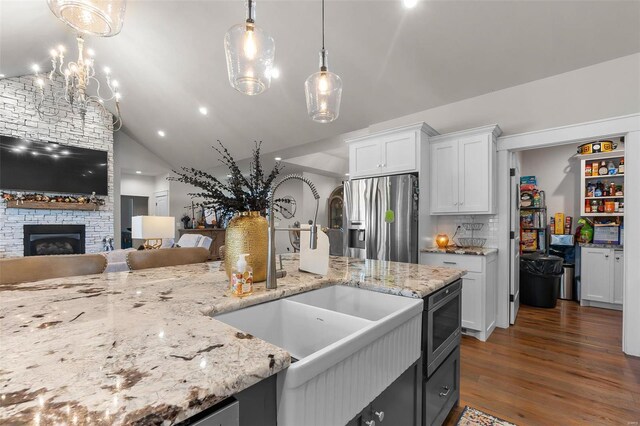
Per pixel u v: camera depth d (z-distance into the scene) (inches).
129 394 19.5
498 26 98.1
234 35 57.7
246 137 212.2
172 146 266.8
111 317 35.1
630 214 97.7
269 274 50.5
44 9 128.8
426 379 53.6
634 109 98.5
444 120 139.7
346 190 144.8
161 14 133.0
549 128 113.7
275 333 49.1
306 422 27.7
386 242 129.0
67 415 17.2
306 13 111.7
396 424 44.1
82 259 66.7
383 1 99.6
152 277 59.6
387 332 40.6
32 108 206.8
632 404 73.1
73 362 23.8
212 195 54.2
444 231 144.0
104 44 164.7
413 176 124.4
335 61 128.4
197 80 171.6
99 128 237.8
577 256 164.1
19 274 58.7
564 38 97.5
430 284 56.1
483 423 66.5
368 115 156.7
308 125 178.9
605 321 132.3
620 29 91.2
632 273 97.6
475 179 122.5
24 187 203.0
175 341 28.4
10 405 17.9
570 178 183.2
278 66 140.6
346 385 33.0
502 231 126.9
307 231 67.7
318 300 57.8
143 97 207.9
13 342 27.7
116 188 275.1
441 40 107.1
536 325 127.9
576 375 86.4
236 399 23.5
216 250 311.7
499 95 125.7
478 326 111.7
